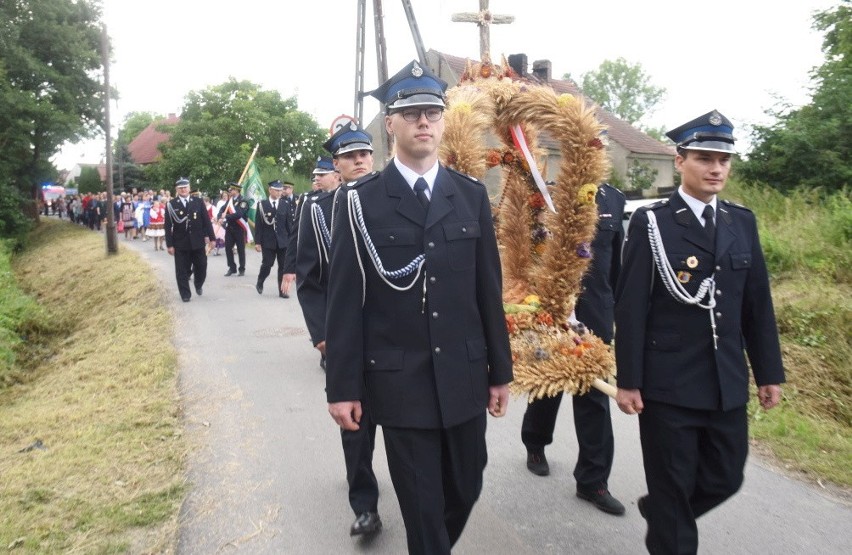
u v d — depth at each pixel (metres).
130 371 7.07
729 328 2.94
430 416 2.68
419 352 2.72
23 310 13.09
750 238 3.02
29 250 29.09
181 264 11.32
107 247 20.25
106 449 4.81
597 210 3.96
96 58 32.53
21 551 3.44
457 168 3.98
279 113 47.09
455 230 2.75
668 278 2.94
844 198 10.21
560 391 3.65
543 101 3.85
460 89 4.15
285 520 3.84
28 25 30.58
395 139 2.84
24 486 4.19
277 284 13.35
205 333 8.78
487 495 4.13
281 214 11.84
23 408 6.55
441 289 2.72
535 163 3.95
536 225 4.16
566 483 4.29
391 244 2.73
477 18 4.68
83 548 3.48
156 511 3.87
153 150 58.50
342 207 2.81
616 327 3.04
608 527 3.75
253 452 4.79
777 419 5.31
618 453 4.80
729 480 2.95
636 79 62.16
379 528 3.72
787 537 3.63
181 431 5.18
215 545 3.57
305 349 7.89
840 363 6.54
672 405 2.92
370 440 3.78
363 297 2.79
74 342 11.11
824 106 13.81
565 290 3.88
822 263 8.41
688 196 3.02
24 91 29.77
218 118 42.56
